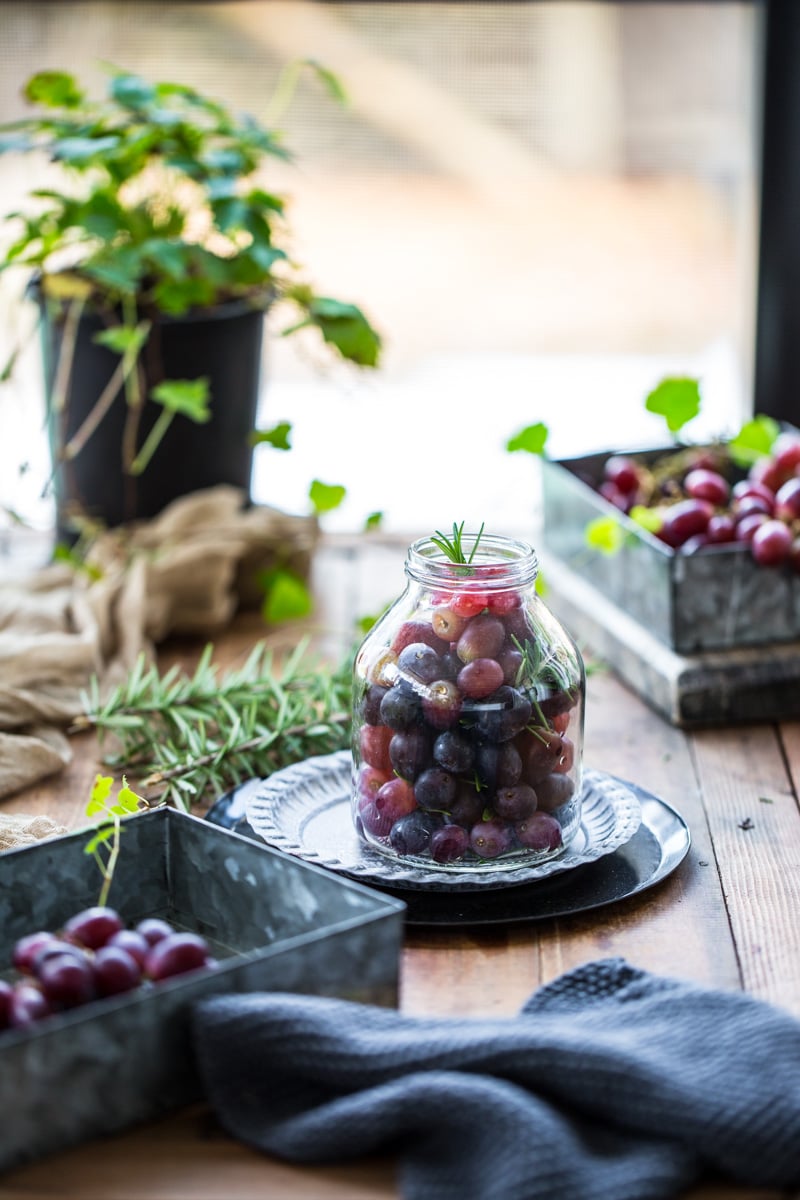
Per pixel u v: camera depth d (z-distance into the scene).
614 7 2.13
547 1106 0.76
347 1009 0.82
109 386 1.63
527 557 1.02
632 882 1.05
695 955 0.98
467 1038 0.79
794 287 1.99
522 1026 0.81
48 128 1.61
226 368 1.67
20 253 1.61
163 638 1.60
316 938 0.83
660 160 2.23
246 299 1.71
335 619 1.64
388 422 2.42
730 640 1.40
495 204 2.30
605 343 2.42
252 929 0.94
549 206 2.33
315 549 1.75
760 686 1.38
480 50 2.14
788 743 1.34
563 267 2.37
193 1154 0.79
